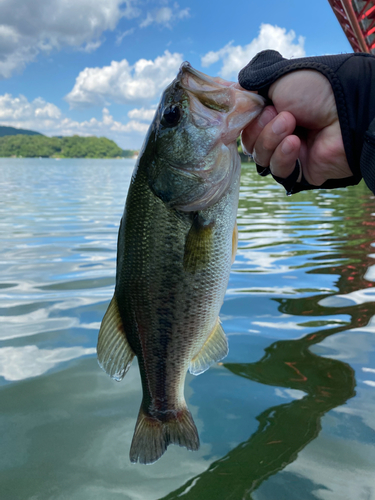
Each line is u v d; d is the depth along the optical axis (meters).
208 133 0.31
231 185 0.33
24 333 0.59
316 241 1.21
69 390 0.45
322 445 0.36
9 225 1.53
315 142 0.30
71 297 0.73
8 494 0.32
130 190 0.34
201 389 0.45
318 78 0.27
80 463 0.35
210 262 0.33
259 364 0.50
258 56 0.32
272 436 0.37
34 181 4.47
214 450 0.36
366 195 2.70
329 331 0.59
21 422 0.40
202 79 0.32
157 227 0.33
